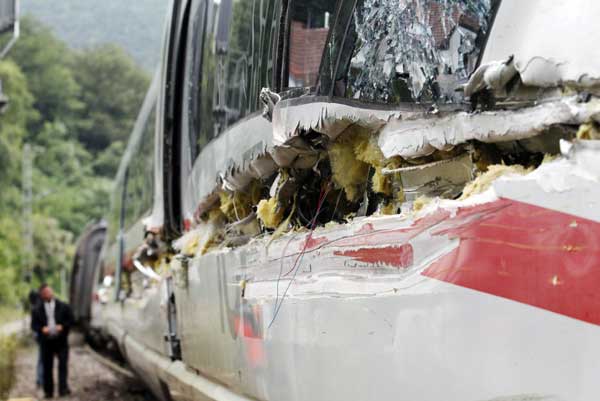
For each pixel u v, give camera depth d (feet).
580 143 5.54
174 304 20.68
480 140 6.59
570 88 5.65
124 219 41.45
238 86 13.02
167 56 19.94
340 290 8.46
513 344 5.84
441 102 7.04
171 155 20.53
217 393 14.74
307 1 10.04
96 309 63.00
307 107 9.27
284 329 10.27
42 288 41.65
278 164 10.70
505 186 5.98
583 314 5.41
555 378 5.56
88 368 54.60
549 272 5.62
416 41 7.54
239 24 13.41
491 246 6.06
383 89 8.03
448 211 6.55
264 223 11.82
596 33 5.55
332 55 9.07
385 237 7.52
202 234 17.02
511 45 6.25
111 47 306.35
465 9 6.93
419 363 6.88
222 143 13.85
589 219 5.41
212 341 15.16
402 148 7.58
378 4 8.33
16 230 142.10
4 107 53.93
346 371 8.36
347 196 9.56
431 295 6.69
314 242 9.30
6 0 34.42
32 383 50.57
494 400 5.99
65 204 217.77
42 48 282.77
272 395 11.03
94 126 290.56
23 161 165.89
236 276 12.99
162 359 22.99
